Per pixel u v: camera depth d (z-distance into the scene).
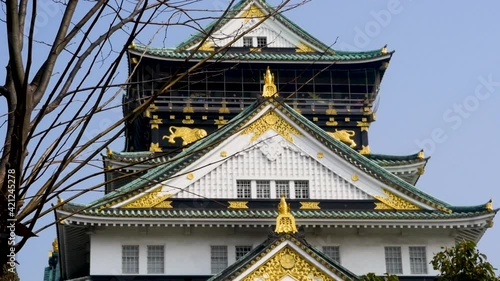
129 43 12.67
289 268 50.31
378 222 57.06
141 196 56.28
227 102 69.25
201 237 57.47
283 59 70.56
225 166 58.66
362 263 57.78
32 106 12.30
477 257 37.12
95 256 56.06
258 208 57.88
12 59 12.10
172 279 56.28
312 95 71.69
